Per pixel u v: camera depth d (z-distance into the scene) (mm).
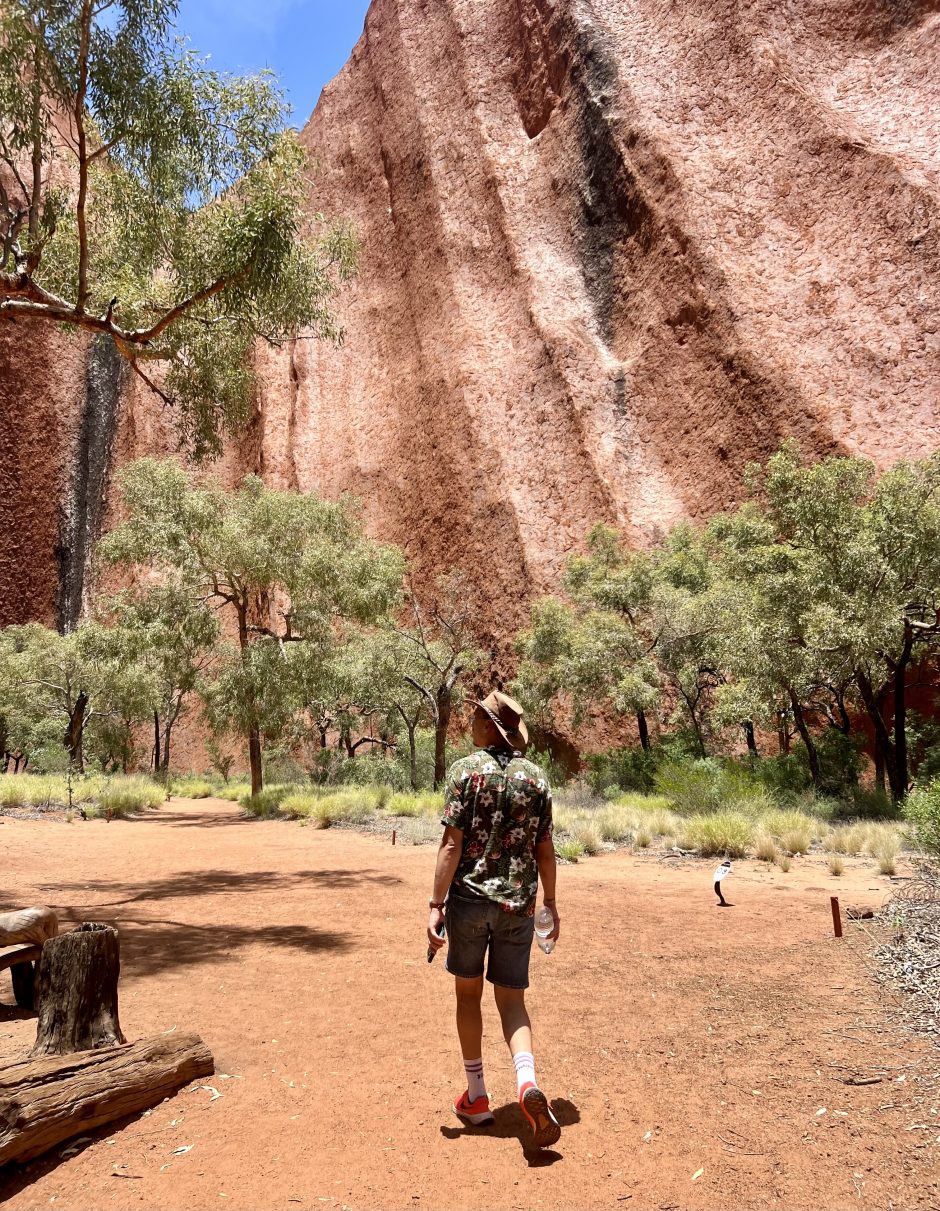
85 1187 2713
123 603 25219
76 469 64688
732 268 42875
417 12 65688
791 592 18938
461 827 3166
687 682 27094
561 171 52875
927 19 44469
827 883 8891
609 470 43344
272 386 59250
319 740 33562
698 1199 2553
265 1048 3990
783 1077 3477
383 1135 3062
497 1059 3873
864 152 41219
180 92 9672
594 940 6246
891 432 34812
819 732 29703
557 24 55594
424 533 48562
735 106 46938
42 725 41656
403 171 60750
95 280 11922
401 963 5684
